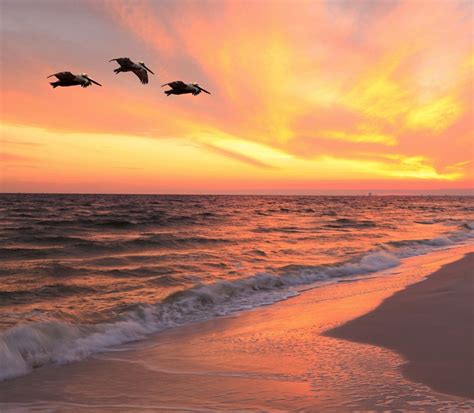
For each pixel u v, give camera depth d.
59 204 103.62
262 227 42.09
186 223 45.88
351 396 5.77
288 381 6.45
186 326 10.16
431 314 10.13
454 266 17.84
